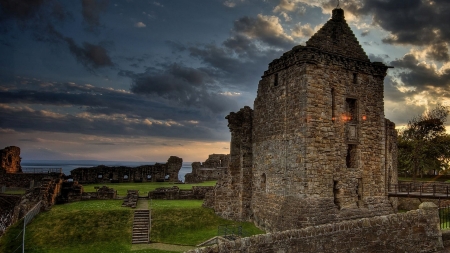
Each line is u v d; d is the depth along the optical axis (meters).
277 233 13.75
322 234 14.36
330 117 28.44
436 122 66.81
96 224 30.20
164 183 56.16
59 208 34.03
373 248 15.12
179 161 60.38
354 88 30.39
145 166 58.69
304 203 26.58
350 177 29.12
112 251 26.28
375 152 31.08
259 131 33.56
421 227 16.25
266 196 31.53
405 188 41.44
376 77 31.92
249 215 34.03
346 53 30.53
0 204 42.69
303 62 28.02
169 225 31.08
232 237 28.14
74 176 55.00
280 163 29.81
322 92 28.27
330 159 28.06
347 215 27.94
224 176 35.41
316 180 27.12
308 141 27.17
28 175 51.09
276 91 31.17
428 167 65.81
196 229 31.44
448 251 16.14
